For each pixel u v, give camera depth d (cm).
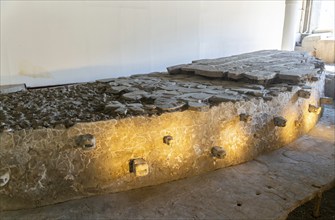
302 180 299
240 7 674
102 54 475
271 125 355
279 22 795
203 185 283
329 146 385
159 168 280
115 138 255
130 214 239
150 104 299
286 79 395
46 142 235
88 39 455
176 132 280
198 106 285
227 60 534
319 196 290
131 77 456
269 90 368
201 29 607
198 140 295
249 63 495
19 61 406
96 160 252
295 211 336
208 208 249
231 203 257
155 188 276
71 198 252
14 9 386
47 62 427
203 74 435
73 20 434
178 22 562
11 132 225
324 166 329
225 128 310
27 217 230
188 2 568
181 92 343
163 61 559
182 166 291
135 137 262
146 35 521
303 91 378
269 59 543
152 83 401
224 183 288
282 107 364
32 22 403
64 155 242
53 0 411
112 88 371
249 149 337
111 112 276
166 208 248
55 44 427
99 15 457
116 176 263
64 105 307
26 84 419
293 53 630
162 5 529
